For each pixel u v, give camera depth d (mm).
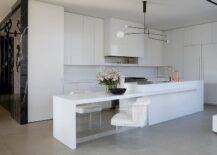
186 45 8078
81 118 5398
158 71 9297
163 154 3139
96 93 4168
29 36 4840
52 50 5207
